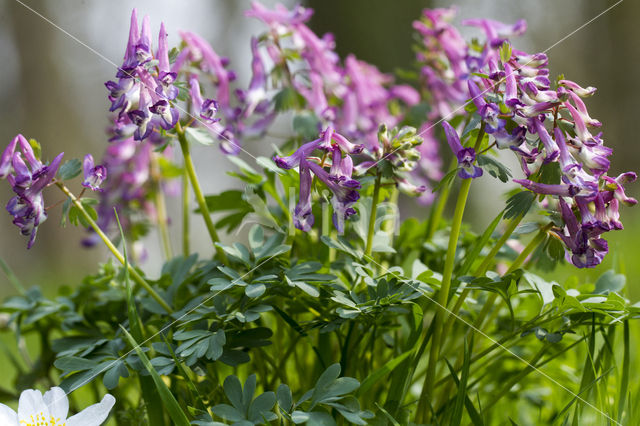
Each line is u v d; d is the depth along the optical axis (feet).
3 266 1.98
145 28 1.77
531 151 1.73
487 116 1.72
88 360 1.76
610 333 1.84
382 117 2.22
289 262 1.82
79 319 1.89
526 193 1.75
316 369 1.87
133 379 1.95
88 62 7.54
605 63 8.14
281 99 2.04
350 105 2.15
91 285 1.95
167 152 2.18
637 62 7.93
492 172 1.73
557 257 1.79
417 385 2.10
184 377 1.72
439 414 1.83
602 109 8.09
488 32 1.99
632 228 4.44
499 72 1.74
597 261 1.73
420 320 1.77
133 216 2.20
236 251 1.80
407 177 1.90
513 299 2.01
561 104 1.71
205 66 2.00
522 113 1.71
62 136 7.45
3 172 1.75
